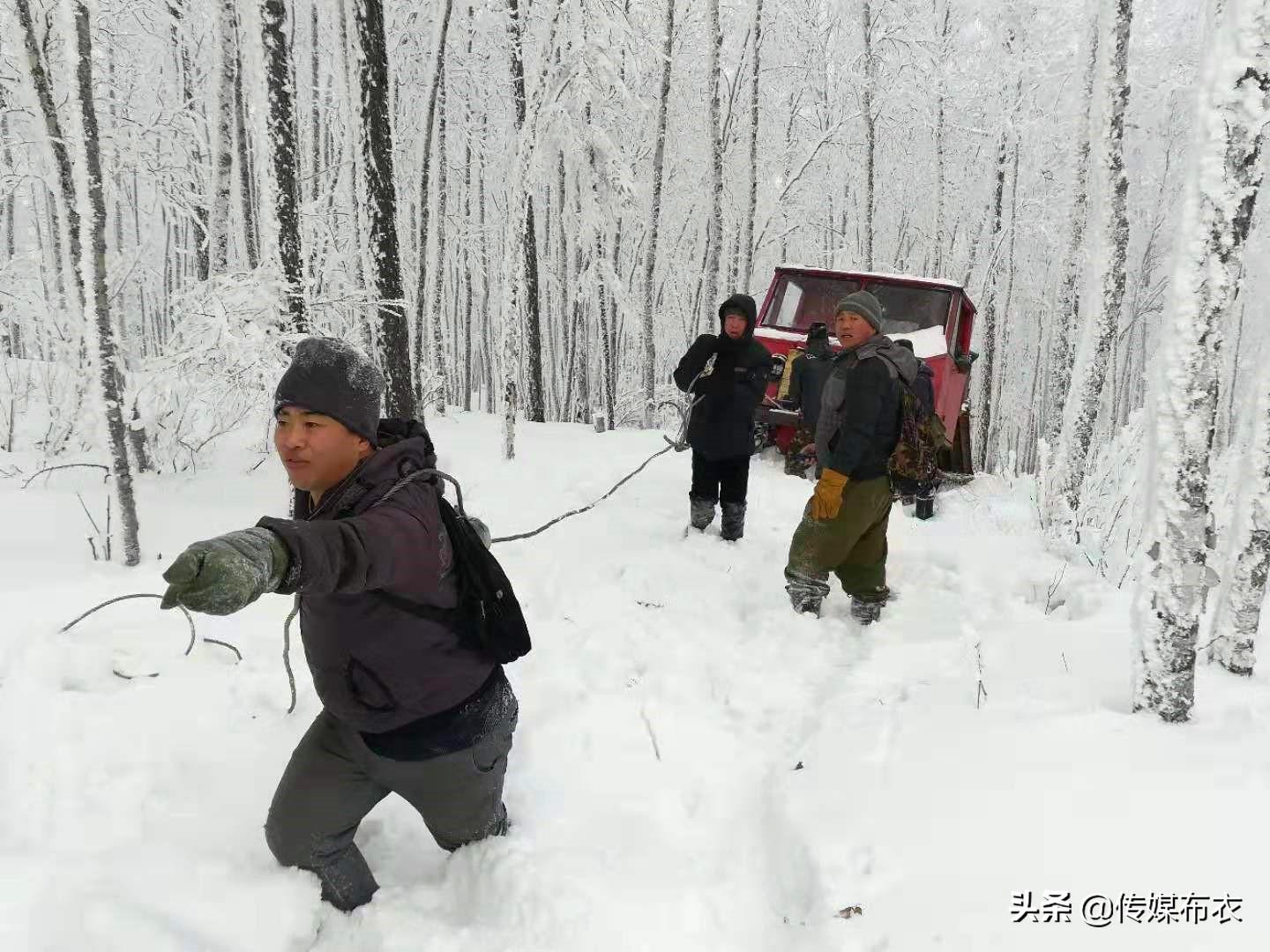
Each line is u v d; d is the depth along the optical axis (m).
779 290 8.79
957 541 5.79
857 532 4.15
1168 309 2.64
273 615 3.79
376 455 1.77
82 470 5.30
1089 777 2.39
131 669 3.12
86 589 3.69
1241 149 2.46
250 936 2.02
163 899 2.06
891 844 2.28
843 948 1.94
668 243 19.34
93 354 3.86
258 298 4.76
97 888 2.07
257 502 5.19
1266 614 4.26
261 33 4.62
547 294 19.59
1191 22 15.63
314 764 2.03
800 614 4.38
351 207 8.67
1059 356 7.80
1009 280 17.72
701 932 2.13
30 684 2.87
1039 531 5.99
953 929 1.90
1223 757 2.42
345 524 1.57
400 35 11.23
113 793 2.49
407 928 2.09
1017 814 2.27
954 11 15.67
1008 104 15.09
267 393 4.68
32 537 4.21
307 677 3.28
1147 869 1.97
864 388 3.96
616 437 8.92
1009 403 25.22
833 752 2.90
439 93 11.49
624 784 2.82
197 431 6.27
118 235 10.95
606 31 8.21
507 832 2.43
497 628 2.00
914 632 4.21
